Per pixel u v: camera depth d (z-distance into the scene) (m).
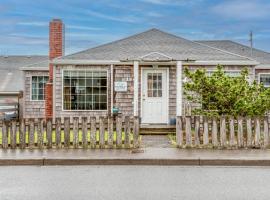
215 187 8.34
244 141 12.83
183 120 13.08
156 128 17.66
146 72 19.52
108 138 12.73
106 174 9.70
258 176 9.48
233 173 9.84
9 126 12.70
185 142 13.17
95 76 19.72
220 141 12.60
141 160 10.98
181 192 7.91
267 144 12.65
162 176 9.46
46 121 12.76
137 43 21.45
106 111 19.69
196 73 14.73
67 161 10.97
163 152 11.97
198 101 15.59
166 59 18.58
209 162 10.95
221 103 14.53
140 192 7.91
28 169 10.38
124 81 19.58
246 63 19.38
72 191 8.00
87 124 12.72
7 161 10.95
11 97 30.16
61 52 22.53
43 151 12.12
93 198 7.46
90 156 11.31
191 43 21.66
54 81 19.66
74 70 19.66
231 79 15.06
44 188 8.27
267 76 22.72
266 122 12.66
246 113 14.05
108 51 20.45
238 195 7.68
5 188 8.27
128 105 19.59
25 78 25.03
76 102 19.75
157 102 19.47
